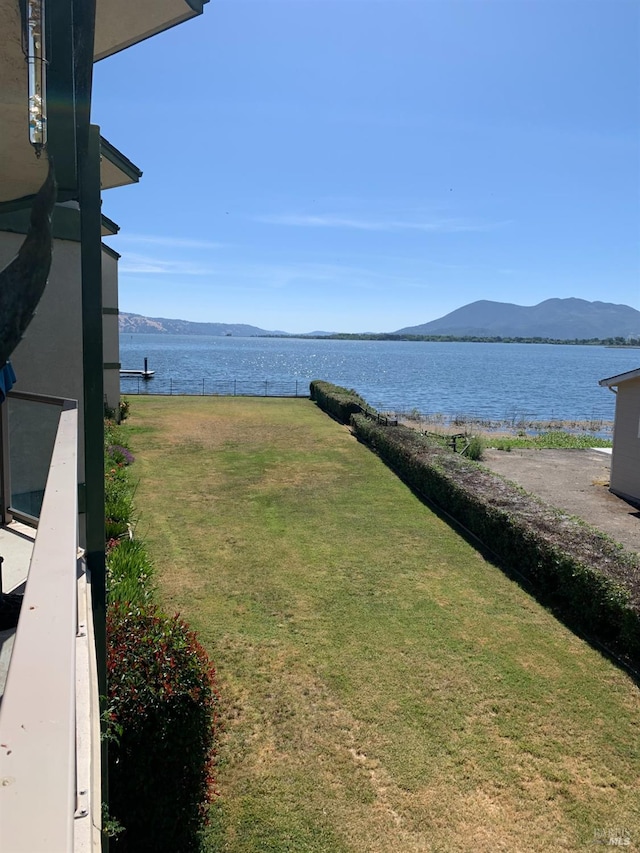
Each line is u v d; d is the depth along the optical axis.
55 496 1.75
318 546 8.47
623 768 4.34
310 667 5.48
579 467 15.21
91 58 2.61
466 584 7.35
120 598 4.96
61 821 0.72
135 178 8.59
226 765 4.28
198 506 10.14
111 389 16.42
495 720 4.82
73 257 5.90
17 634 1.05
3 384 3.36
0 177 3.31
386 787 4.12
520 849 3.68
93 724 1.87
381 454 14.54
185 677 3.69
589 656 5.80
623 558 6.62
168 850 3.59
